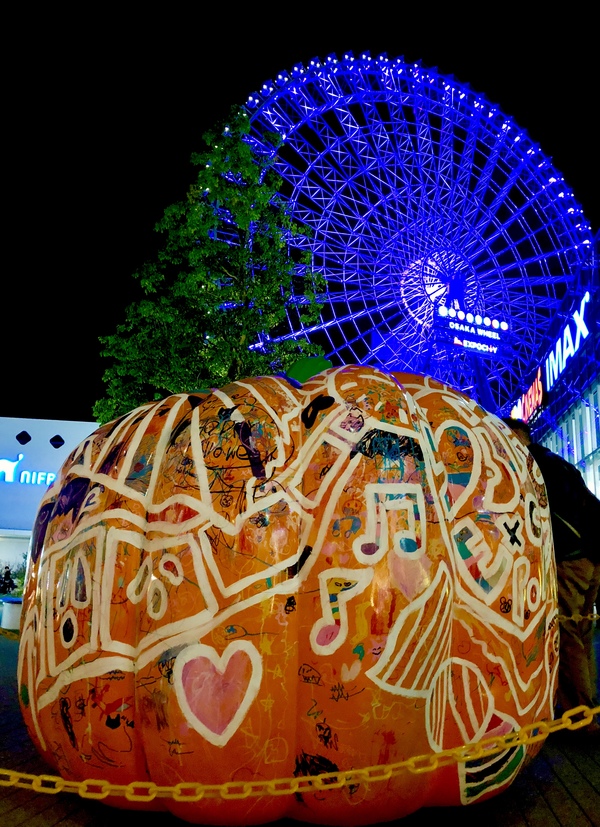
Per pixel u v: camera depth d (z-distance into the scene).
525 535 2.79
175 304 11.91
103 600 2.51
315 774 2.34
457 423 2.90
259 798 2.33
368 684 2.29
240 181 12.19
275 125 16.11
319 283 13.00
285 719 2.32
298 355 12.15
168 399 2.99
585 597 3.89
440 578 2.45
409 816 2.65
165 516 2.49
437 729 2.44
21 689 2.85
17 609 9.27
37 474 22.06
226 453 2.54
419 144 18.81
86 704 2.47
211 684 2.28
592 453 21.33
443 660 2.46
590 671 3.82
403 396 2.78
